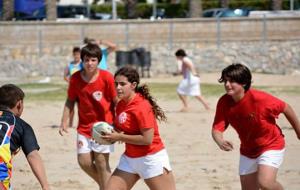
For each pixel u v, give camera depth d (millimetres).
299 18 83500
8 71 85750
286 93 58375
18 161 29391
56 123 41812
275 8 107125
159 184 17500
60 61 85062
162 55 84062
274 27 84125
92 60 20672
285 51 83500
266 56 84062
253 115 17312
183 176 25922
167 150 31656
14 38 86062
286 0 120500
